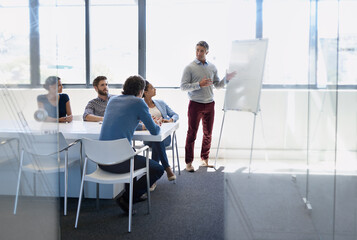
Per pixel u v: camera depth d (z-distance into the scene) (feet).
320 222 8.64
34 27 7.91
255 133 8.47
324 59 8.28
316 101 8.34
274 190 8.56
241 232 8.64
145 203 13.26
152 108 15.97
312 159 8.51
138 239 10.21
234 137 8.52
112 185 13.50
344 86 8.34
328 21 8.20
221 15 20.74
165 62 21.40
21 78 7.92
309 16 8.19
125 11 21.27
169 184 15.71
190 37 21.11
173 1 21.01
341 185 8.58
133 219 11.69
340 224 8.63
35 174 8.25
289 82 8.33
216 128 20.77
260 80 8.36
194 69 17.79
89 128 13.17
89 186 13.53
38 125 8.14
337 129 8.46
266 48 8.27
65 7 21.24
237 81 8.41
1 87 7.90
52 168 8.35
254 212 8.62
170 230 10.80
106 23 21.42
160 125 14.11
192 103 17.97
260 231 8.64
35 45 7.95
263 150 8.50
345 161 8.46
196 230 10.80
